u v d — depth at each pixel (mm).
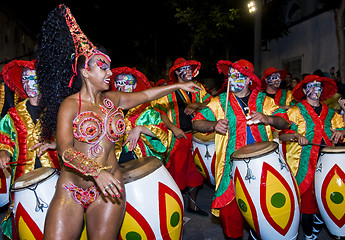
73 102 2260
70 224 2291
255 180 2938
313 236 3846
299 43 14320
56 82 2340
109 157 2402
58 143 2193
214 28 13516
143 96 2650
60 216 2275
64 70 2312
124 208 2420
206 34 13445
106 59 2338
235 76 3371
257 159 2957
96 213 2340
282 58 15547
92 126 2250
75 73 2307
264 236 3070
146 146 3668
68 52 2299
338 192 3355
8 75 3406
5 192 4191
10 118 3340
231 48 15375
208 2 13219
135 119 3650
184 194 5652
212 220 4523
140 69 18562
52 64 2322
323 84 4125
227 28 13125
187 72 4973
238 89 3393
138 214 2623
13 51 17344
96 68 2273
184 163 4730
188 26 14641
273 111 3422
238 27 13750
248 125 3381
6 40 16344
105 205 2334
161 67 19500
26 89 3217
